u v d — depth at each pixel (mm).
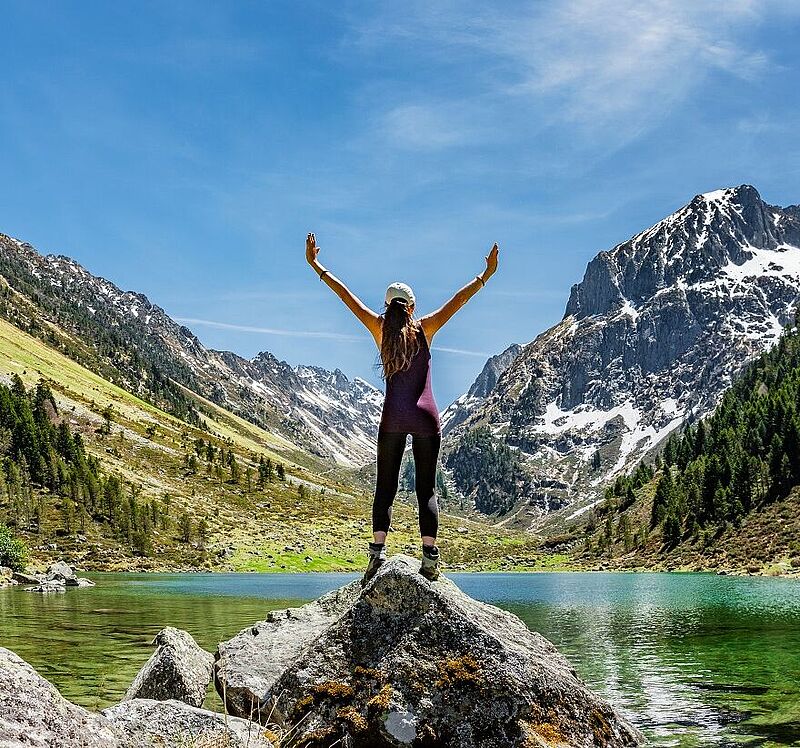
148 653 30875
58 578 102312
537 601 75562
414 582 10500
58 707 6801
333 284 10031
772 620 47469
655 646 35844
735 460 178875
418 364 9852
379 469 10375
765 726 18328
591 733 10727
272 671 13453
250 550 197125
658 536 187500
